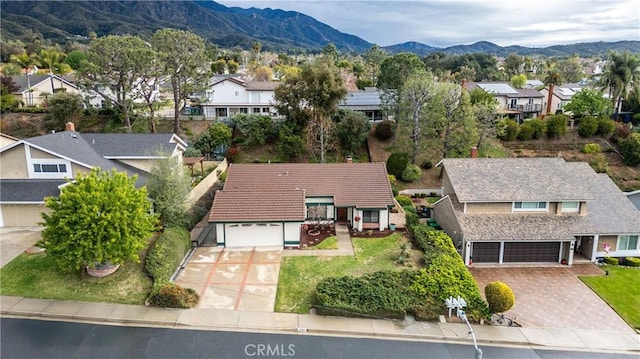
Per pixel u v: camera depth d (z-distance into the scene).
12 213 31.30
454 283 24.20
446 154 48.19
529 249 30.23
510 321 22.75
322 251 30.22
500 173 33.06
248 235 30.91
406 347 20.41
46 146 33.06
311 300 24.08
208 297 24.06
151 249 27.09
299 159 50.50
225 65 101.25
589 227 30.28
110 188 24.30
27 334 20.02
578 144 55.44
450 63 119.88
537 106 65.44
